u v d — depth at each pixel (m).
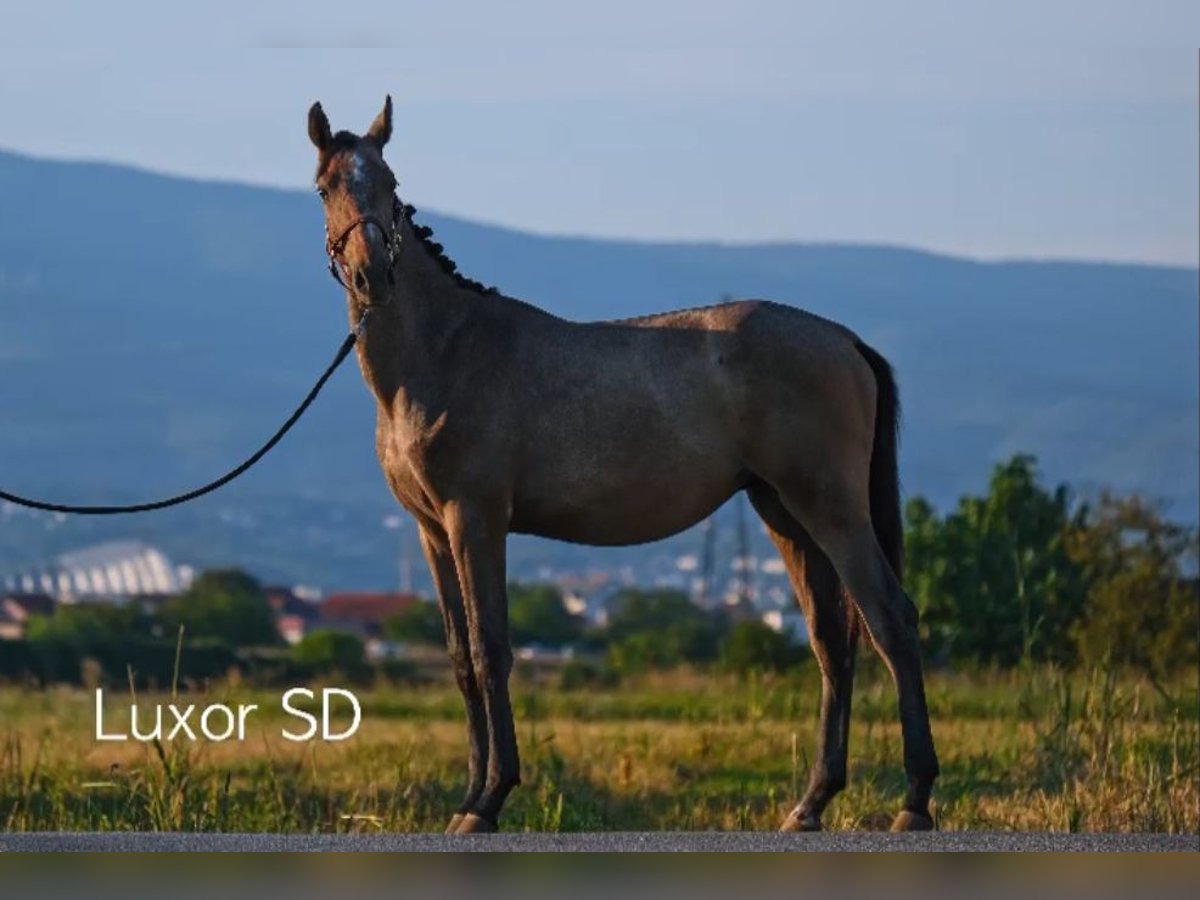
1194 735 16.12
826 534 12.66
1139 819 13.44
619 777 18.34
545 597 84.94
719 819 15.16
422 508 12.77
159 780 15.39
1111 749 15.45
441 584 12.95
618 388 12.66
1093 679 16.67
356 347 12.66
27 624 64.38
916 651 12.55
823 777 12.89
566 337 12.79
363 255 12.12
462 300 12.70
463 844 10.62
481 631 12.45
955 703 25.08
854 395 12.76
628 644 53.28
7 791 15.88
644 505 12.74
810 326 12.85
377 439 12.95
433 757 19.69
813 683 31.11
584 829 14.55
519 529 12.94
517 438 12.56
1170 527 34.72
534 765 18.36
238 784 17.55
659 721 26.72
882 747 17.91
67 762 18.20
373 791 15.58
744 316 12.83
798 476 12.66
